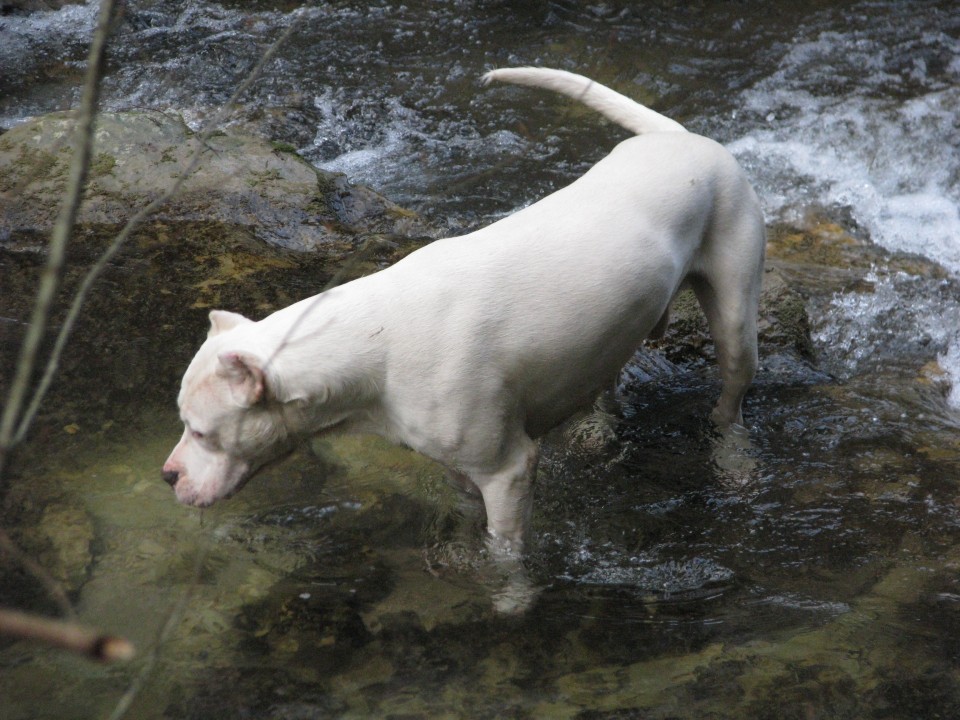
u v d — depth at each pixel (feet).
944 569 14.43
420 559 14.28
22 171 23.65
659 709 11.63
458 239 13.92
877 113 32.12
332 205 24.38
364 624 12.91
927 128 31.24
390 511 15.29
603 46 36.37
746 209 15.74
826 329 22.09
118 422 16.51
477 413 13.03
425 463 16.51
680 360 20.62
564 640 12.87
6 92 32.09
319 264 22.21
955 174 29.19
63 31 36.68
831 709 11.68
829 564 14.61
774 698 11.85
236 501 15.28
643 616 13.43
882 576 14.32
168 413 16.84
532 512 15.74
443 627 12.97
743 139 30.99
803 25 38.04
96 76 4.80
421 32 37.35
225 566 13.78
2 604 12.65
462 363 12.80
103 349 18.38
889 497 16.22
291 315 13.07
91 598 12.90
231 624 12.73
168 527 14.39
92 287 20.35
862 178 29.17
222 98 31.60
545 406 14.12
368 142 29.99
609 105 17.38
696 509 15.98
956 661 12.50
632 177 14.79
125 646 3.16
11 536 13.85
